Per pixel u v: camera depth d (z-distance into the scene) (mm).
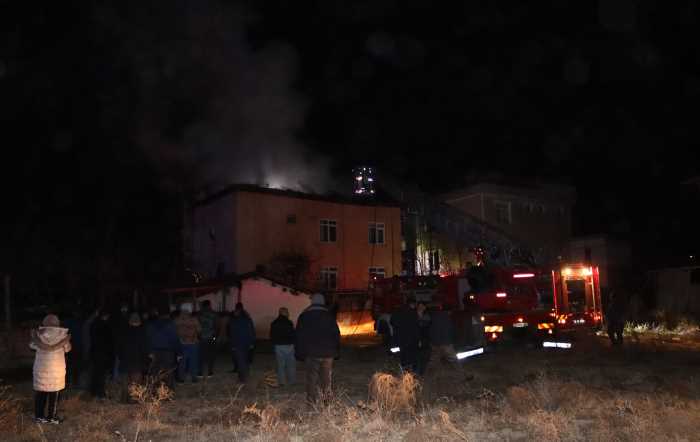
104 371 11602
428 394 10852
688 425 7898
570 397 9953
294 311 27094
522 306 19422
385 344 18938
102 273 32719
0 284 30250
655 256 33000
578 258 35250
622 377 12906
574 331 19641
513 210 37281
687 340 20719
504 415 8867
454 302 21203
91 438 8227
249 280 26391
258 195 32500
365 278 34969
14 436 8344
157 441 8055
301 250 33094
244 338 13258
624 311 18922
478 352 16875
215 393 11945
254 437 8086
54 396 9141
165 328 11500
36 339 9008
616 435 7727
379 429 8234
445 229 31594
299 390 12148
